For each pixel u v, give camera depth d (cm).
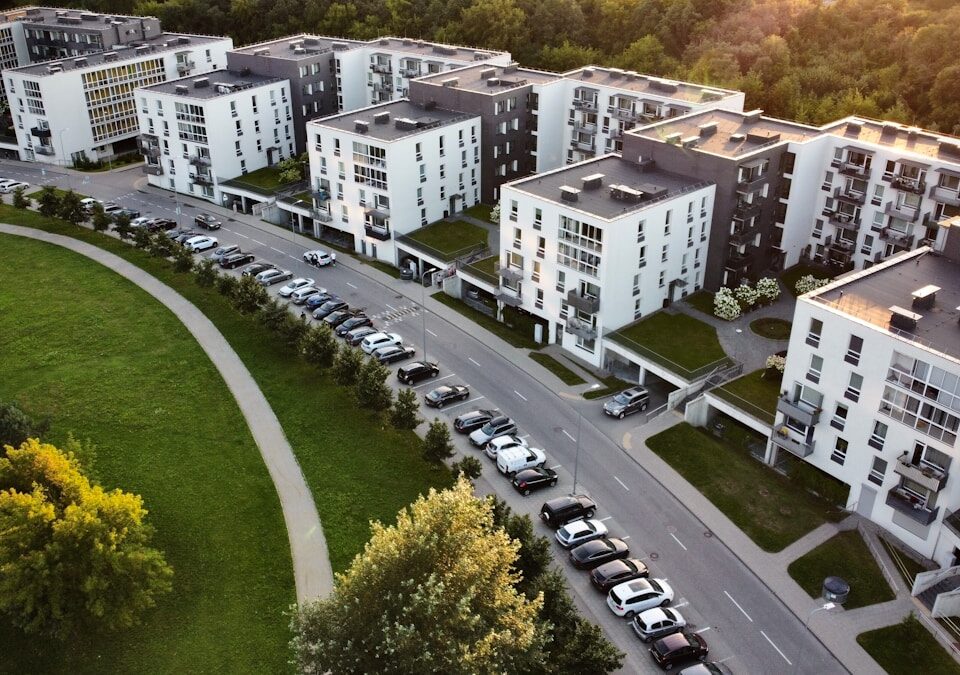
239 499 6719
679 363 7962
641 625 5456
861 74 13825
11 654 5531
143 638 5581
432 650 4297
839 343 6247
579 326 8581
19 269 10688
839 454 6525
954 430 5644
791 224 9575
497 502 5922
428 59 13875
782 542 6266
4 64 17450
